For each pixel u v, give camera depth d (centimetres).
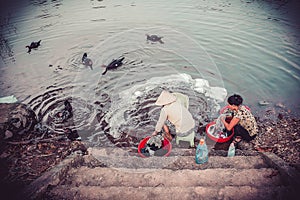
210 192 295
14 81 635
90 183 338
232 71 636
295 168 358
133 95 583
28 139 468
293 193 284
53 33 884
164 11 1045
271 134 454
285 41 748
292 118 486
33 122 506
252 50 717
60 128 498
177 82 600
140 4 1152
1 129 471
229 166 368
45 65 700
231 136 447
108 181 338
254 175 329
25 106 539
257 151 411
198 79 613
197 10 1038
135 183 334
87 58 704
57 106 552
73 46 788
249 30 833
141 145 428
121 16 1009
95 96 584
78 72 665
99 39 820
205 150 366
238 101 407
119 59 690
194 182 327
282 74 609
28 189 309
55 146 453
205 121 504
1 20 1032
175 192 298
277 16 934
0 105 529
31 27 945
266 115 499
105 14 1043
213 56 697
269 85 579
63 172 349
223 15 969
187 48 736
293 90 559
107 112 538
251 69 638
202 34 821
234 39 780
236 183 319
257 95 554
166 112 414
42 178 328
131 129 497
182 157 391
